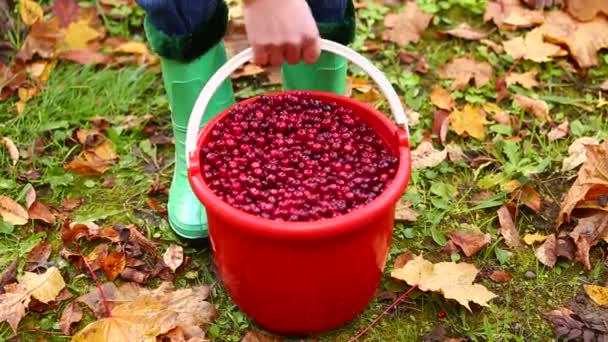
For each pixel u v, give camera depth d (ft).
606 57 6.91
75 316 4.75
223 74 4.39
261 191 4.29
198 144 4.46
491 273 5.05
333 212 4.09
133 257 5.13
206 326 4.72
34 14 7.12
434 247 5.24
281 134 4.69
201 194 4.09
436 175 5.77
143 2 4.64
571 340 4.63
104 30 7.18
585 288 4.93
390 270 5.05
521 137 6.12
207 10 4.76
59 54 6.81
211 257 5.15
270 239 3.91
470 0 7.54
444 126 6.11
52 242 5.30
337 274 4.17
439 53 7.04
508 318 4.76
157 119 6.31
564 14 7.26
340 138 4.64
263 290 4.28
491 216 5.47
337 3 4.92
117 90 6.45
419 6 7.52
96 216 5.45
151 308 4.70
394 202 4.07
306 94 4.92
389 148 4.63
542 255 5.12
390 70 6.82
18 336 4.68
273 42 4.16
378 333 4.69
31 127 6.11
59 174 5.77
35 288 4.84
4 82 6.51
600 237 5.21
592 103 6.46
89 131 6.13
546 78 6.73
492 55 6.94
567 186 5.68
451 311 4.80
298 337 4.66
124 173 5.82
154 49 4.84
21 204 5.55
